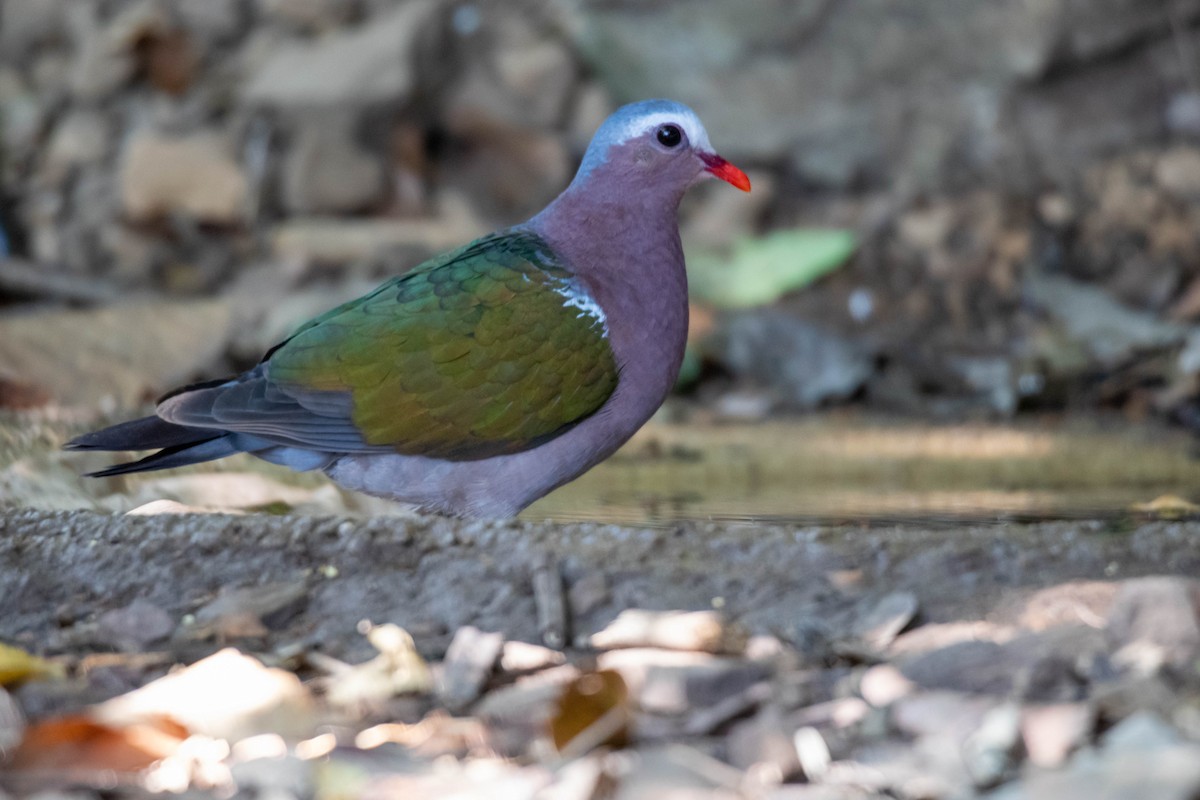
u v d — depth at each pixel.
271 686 6.00
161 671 6.44
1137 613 6.10
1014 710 5.29
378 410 8.63
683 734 5.58
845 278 19.47
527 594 6.95
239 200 20.27
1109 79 21.62
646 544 7.35
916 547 7.26
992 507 10.88
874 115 21.66
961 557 7.16
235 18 22.05
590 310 8.78
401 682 6.14
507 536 7.42
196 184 20.16
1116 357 17.25
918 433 15.34
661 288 9.05
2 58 22.06
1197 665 5.81
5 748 5.63
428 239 19.98
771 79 21.80
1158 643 6.02
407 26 21.33
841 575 7.06
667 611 6.79
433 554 7.32
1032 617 6.54
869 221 20.23
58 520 7.70
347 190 20.75
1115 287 19.23
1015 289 19.20
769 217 21.41
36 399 14.11
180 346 16.48
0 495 9.64
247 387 8.76
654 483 12.54
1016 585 6.99
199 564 7.38
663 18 22.02
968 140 21.34
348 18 22.03
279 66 21.17
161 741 5.55
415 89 21.27
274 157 20.80
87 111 21.27
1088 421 16.23
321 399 8.66
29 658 6.39
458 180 21.75
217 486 10.37
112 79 21.42
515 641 6.58
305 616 7.02
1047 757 5.11
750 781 5.12
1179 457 13.78
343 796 5.05
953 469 13.18
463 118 21.61
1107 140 21.23
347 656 6.62
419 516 7.77
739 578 7.10
